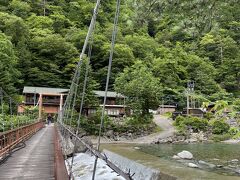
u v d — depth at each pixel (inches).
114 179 257.0
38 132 979.3
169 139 1254.9
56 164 296.5
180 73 1148.5
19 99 1376.7
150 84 1428.4
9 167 315.0
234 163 644.1
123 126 1331.2
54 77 2116.1
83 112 1348.4
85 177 288.5
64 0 2967.5
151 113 1494.8
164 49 1552.7
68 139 387.2
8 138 416.8
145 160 625.6
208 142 1215.6
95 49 1930.4
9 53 1413.6
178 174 482.6
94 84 1304.1
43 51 2246.6
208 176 476.7
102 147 919.0
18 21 2242.9
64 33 2568.9
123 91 1493.6
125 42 1925.4
